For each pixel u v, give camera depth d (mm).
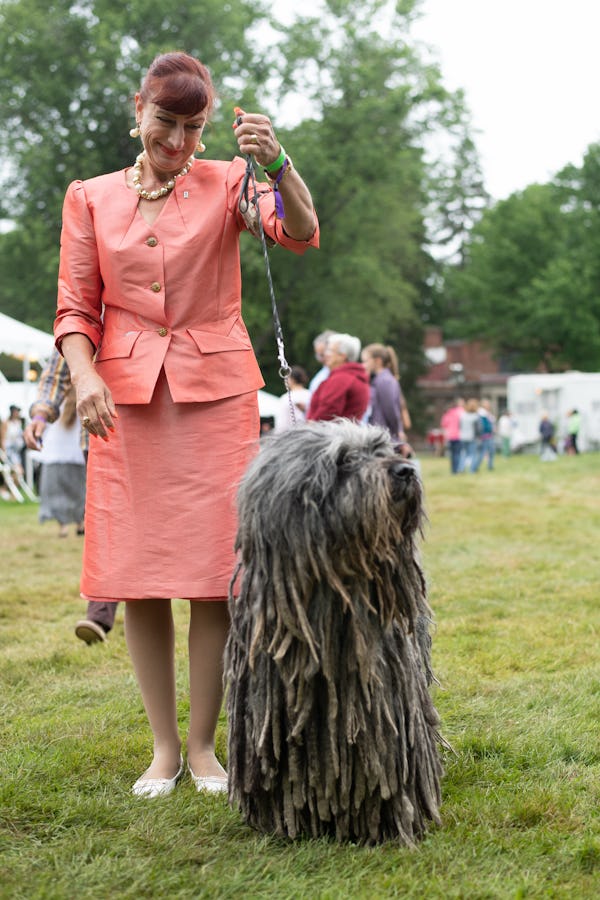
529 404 37094
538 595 7078
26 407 16906
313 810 2955
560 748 3789
